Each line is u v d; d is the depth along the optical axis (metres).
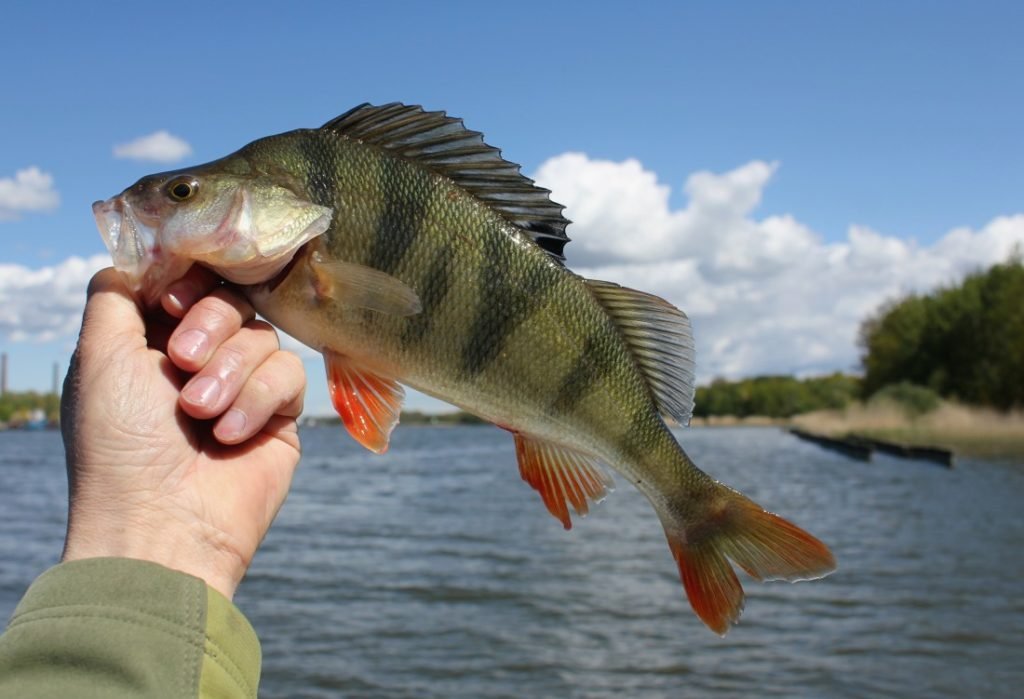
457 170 0.44
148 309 0.38
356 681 1.41
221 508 0.33
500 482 5.46
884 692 1.29
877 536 2.70
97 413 0.32
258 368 0.35
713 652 1.52
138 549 0.31
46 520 3.64
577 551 2.60
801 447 8.80
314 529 3.21
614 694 1.32
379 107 0.44
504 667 1.46
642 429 0.49
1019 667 1.38
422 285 0.43
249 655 0.29
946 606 1.78
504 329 0.45
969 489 4.07
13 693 0.25
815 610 1.78
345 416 0.43
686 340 0.48
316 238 0.41
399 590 2.08
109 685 0.25
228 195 0.39
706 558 0.50
